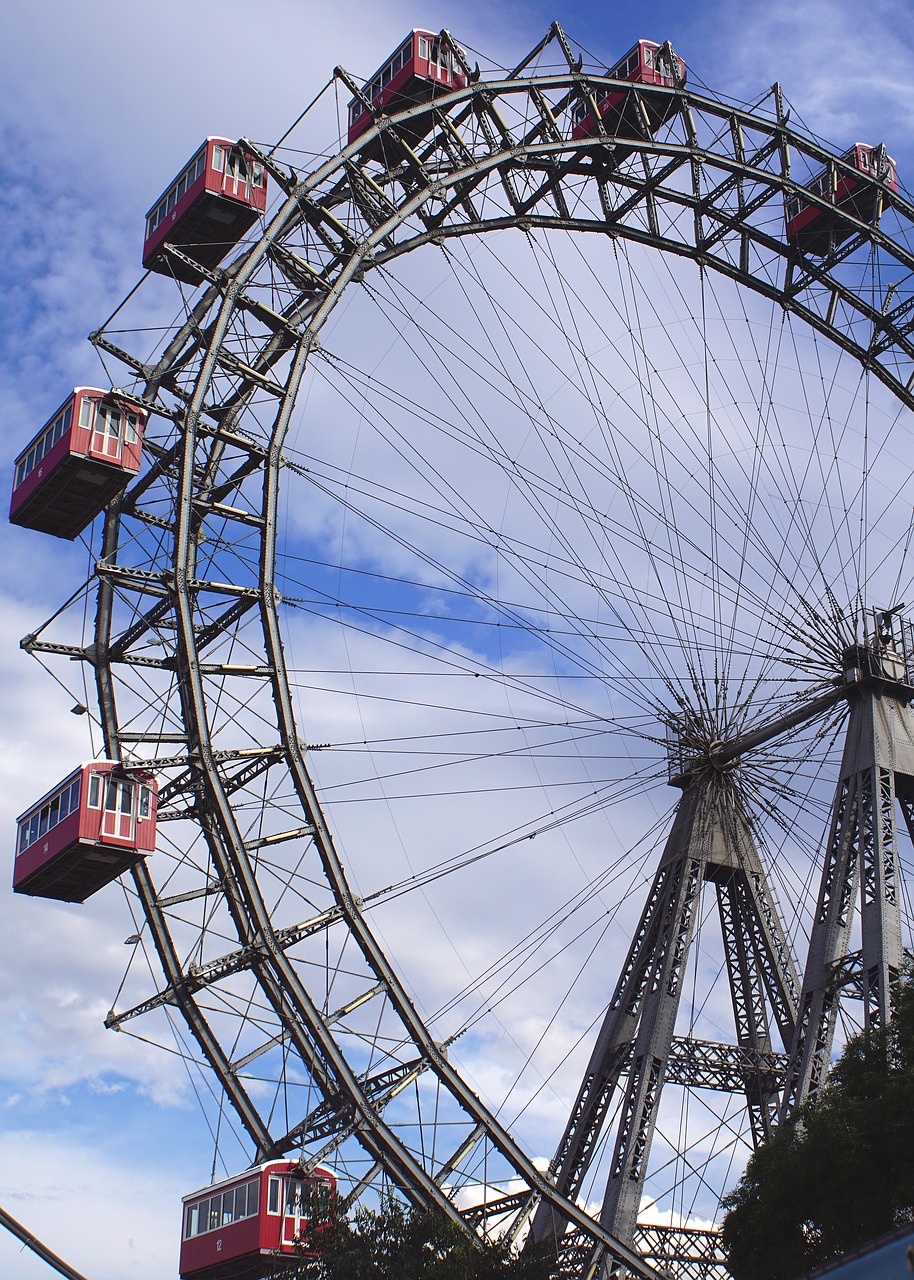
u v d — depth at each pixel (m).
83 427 53.03
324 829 51.44
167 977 51.62
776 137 66.56
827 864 56.62
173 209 58.97
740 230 66.38
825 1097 46.50
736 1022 59.56
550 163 62.00
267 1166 48.56
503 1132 50.38
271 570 53.19
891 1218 42.00
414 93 61.56
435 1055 50.47
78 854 50.72
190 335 56.88
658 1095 54.44
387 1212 45.69
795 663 59.88
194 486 54.28
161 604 54.19
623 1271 50.69
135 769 51.00
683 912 57.84
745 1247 45.69
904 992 47.50
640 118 63.75
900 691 58.69
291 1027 50.16
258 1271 49.72
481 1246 47.59
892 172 71.12
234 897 51.09
